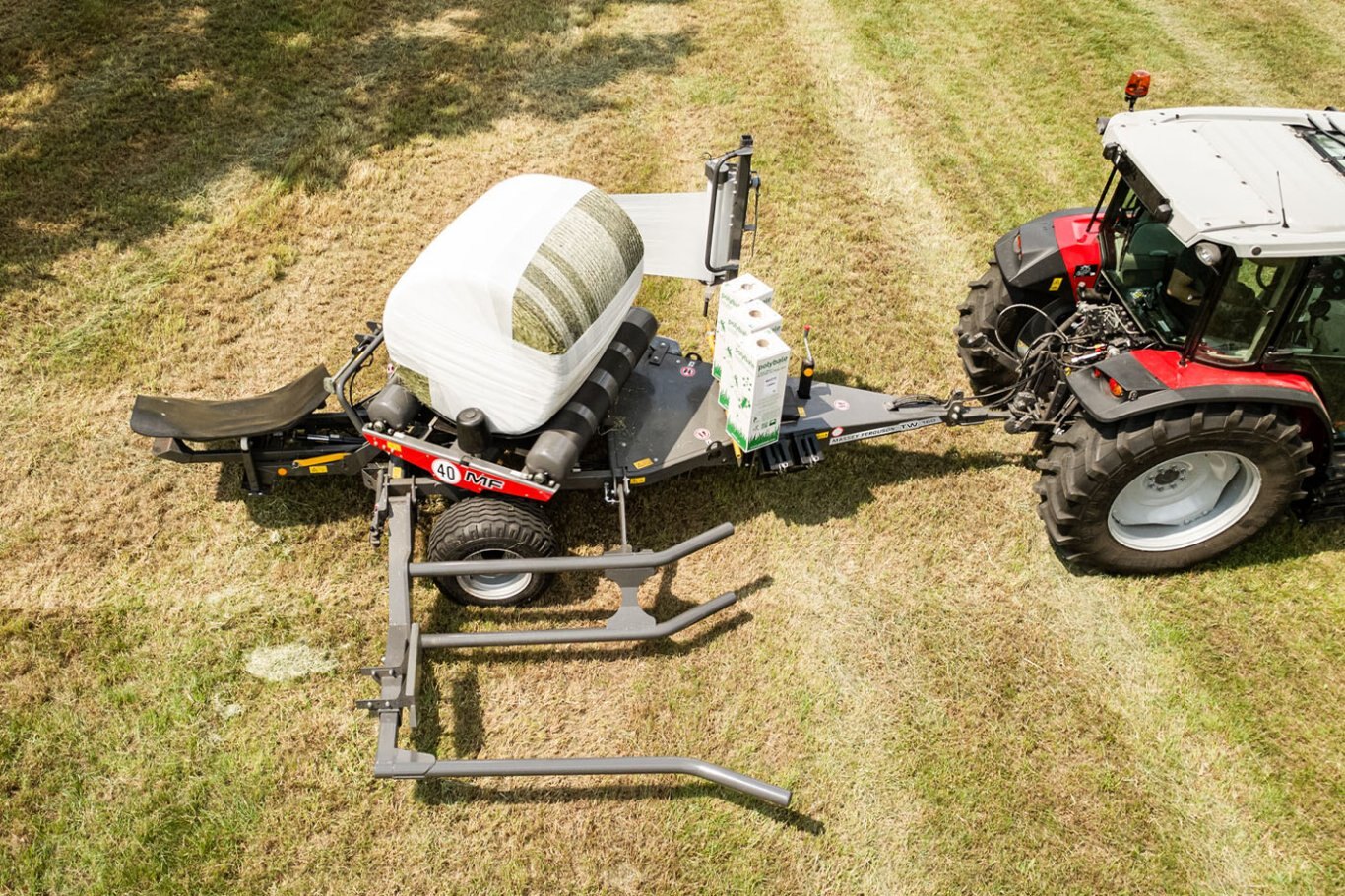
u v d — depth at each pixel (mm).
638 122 9172
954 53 10633
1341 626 5027
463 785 4332
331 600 5102
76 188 7934
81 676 4680
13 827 4105
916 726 4605
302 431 5441
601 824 4215
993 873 4082
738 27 10945
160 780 4289
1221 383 4621
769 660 4879
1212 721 4621
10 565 5180
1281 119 5070
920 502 5727
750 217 7965
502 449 4918
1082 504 4883
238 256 7344
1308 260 4312
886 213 8133
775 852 4141
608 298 4648
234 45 9992
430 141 8750
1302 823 4250
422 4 11039
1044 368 5391
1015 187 8523
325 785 4305
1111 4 11828
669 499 5676
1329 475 5141
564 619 5043
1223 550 5234
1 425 5953
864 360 6680
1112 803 4316
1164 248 4961
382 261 7379
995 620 5094
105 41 9906
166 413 5090
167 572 5199
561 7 11148
